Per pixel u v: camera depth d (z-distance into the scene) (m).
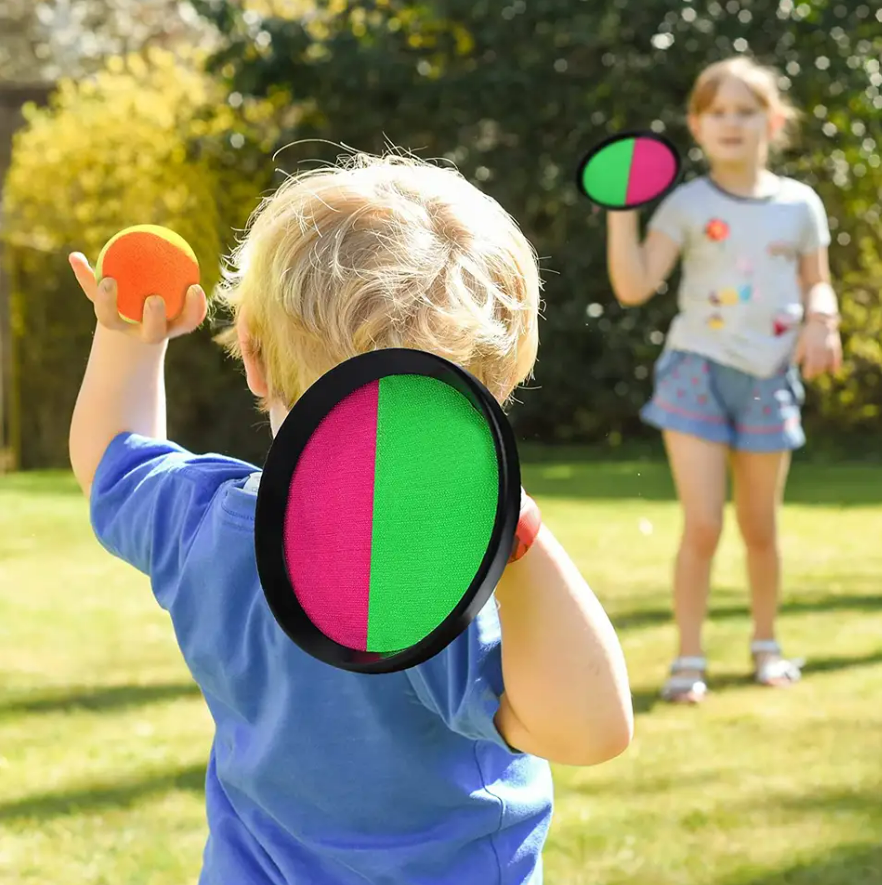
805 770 3.08
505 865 1.28
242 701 1.32
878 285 11.55
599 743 1.09
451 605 0.91
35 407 11.06
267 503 0.98
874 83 11.33
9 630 4.66
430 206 1.19
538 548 1.08
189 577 1.37
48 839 2.71
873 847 2.60
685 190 3.91
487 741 1.26
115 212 11.18
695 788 2.96
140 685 3.93
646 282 3.84
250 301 1.24
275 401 1.24
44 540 6.71
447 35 11.44
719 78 3.91
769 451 3.85
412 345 1.13
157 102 11.51
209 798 1.40
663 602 5.07
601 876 2.47
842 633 4.53
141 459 1.51
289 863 1.29
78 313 11.02
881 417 11.87
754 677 3.95
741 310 3.79
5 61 21.95
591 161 3.01
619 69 11.06
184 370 11.27
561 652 1.07
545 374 11.52
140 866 2.57
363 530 0.96
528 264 1.21
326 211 1.19
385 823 1.26
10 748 3.31
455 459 0.93
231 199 11.41
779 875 2.47
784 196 3.90
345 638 0.95
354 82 11.07
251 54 11.19
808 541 6.56
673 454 3.85
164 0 21.28
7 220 11.25
